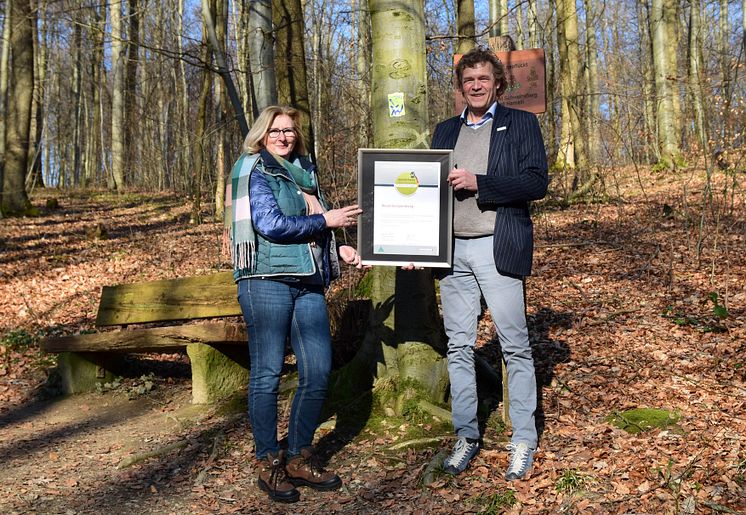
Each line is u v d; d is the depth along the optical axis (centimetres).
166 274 1001
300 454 335
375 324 417
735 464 321
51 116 4362
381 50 391
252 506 324
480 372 446
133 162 2747
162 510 326
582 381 462
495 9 1223
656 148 1467
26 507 337
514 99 596
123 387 546
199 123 1445
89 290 918
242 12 1575
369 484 334
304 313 334
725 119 886
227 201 352
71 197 2273
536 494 310
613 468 328
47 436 446
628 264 777
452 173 317
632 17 3244
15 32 1641
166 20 2109
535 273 789
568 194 1281
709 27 3030
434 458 344
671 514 284
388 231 331
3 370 601
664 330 559
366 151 329
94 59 2878
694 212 1000
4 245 1245
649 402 416
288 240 320
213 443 398
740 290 638
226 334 455
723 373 457
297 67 895
